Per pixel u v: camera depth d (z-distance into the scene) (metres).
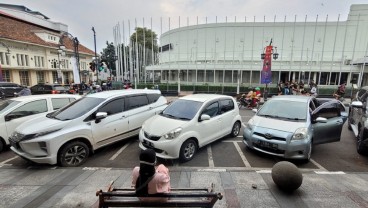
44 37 33.47
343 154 6.34
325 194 3.94
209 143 6.68
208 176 4.68
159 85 25.84
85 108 5.94
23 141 4.98
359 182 4.43
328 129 6.32
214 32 33.53
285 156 5.43
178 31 36.91
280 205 3.60
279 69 27.03
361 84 24.45
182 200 2.79
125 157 6.01
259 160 5.82
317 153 6.41
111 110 6.34
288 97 7.09
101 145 6.04
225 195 3.89
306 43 31.11
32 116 6.67
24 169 5.12
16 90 20.11
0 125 6.21
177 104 6.75
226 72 30.58
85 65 43.75
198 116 6.04
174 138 5.37
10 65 27.36
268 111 6.69
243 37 32.53
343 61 27.53
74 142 5.41
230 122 7.42
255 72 29.80
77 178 4.61
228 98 7.55
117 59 33.19
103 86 23.27
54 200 3.76
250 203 3.65
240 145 7.00
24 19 36.62
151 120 6.22
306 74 28.05
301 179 3.92
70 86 22.66
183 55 36.72
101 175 4.75
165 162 5.61
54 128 5.17
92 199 3.80
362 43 30.27
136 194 2.72
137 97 7.23
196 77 30.08
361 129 6.25
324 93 22.14
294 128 5.57
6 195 3.94
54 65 34.62
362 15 29.72
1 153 6.22
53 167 5.23
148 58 49.72
